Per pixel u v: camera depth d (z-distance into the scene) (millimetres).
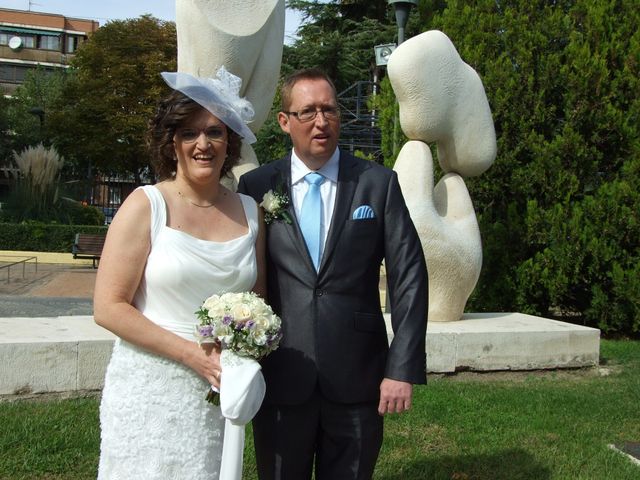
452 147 6383
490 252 8258
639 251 7871
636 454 3994
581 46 8125
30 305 9680
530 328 5984
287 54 21375
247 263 2270
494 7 8578
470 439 4109
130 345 2182
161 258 2150
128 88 30875
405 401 2289
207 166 2189
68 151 31750
